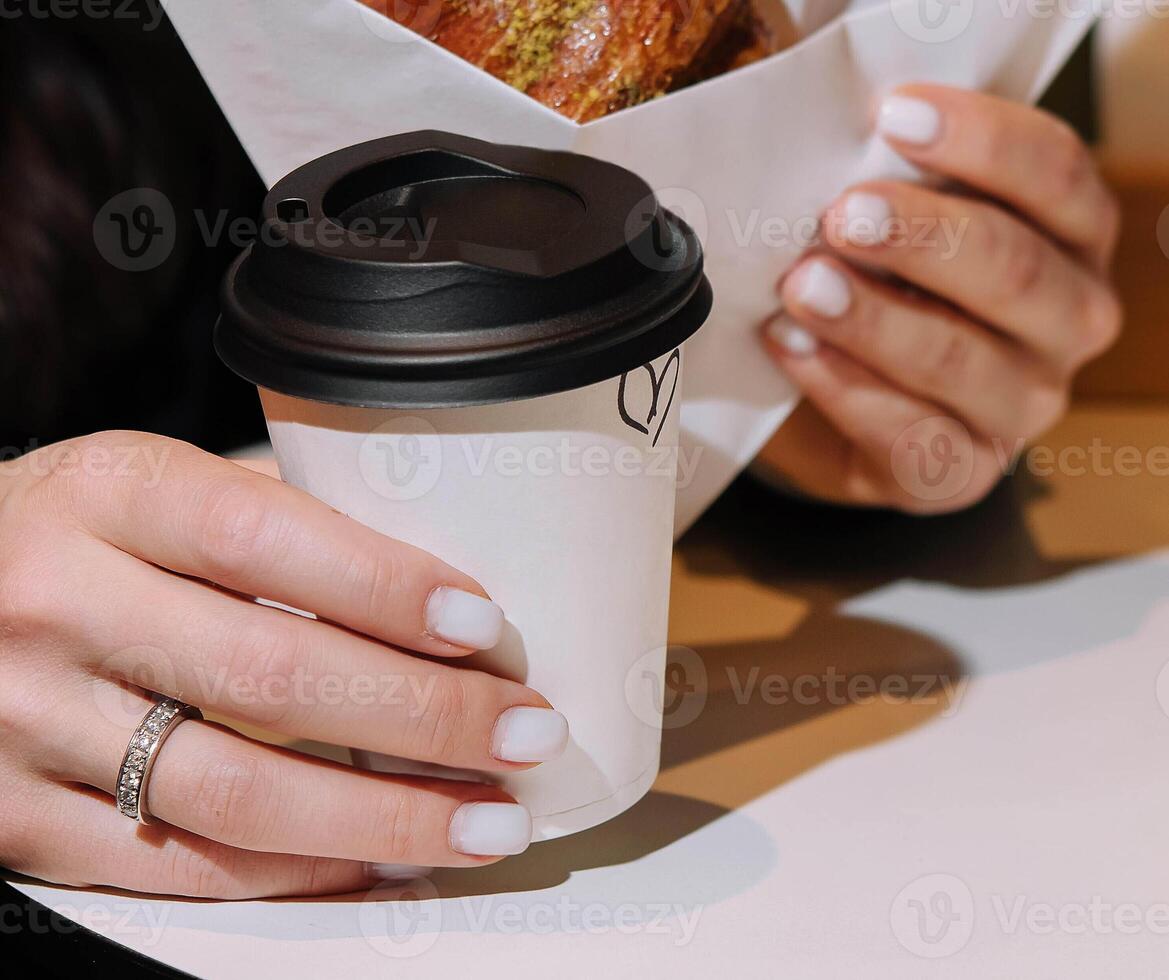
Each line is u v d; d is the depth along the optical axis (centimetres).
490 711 56
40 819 58
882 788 60
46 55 80
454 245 54
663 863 58
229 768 56
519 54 61
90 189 82
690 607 68
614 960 56
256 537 55
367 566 55
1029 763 61
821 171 64
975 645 65
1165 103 109
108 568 56
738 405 67
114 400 87
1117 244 87
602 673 57
